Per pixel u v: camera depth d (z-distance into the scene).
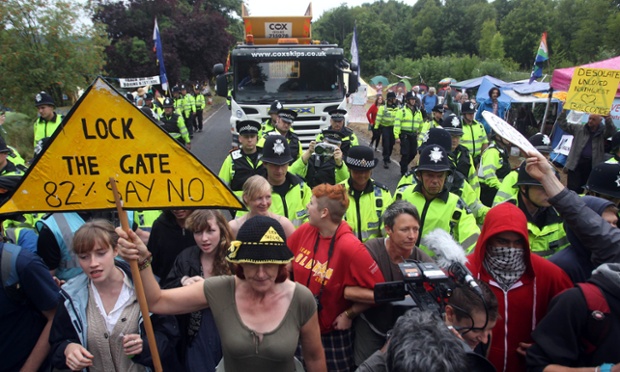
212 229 3.29
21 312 2.82
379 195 4.42
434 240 2.68
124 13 32.31
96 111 2.29
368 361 1.97
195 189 2.37
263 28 12.27
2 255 2.70
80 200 2.35
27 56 12.82
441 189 4.01
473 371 1.77
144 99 17.80
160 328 2.74
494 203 4.84
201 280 2.76
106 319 2.66
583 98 7.02
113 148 2.33
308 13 12.32
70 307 2.64
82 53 14.00
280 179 4.80
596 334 2.23
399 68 46.06
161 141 2.33
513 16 49.25
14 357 2.83
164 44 32.50
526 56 48.06
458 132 6.91
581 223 2.56
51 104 8.79
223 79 10.67
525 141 2.71
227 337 2.35
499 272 2.69
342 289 3.19
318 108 10.60
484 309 2.17
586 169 8.62
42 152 2.28
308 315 2.46
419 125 12.05
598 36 35.97
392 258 3.26
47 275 2.85
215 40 35.31
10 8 12.43
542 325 2.38
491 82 18.55
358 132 21.41
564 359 2.27
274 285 2.42
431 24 62.00
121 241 2.28
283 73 10.75
